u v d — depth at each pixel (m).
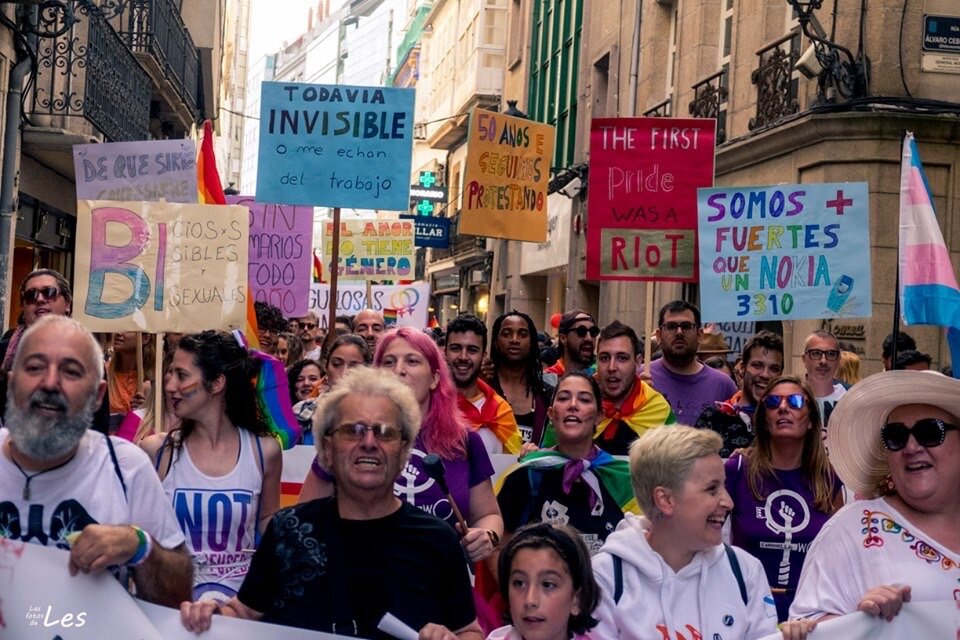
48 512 3.52
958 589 3.68
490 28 37.03
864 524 3.83
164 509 3.71
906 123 12.76
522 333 7.29
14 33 12.83
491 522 4.96
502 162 9.43
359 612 3.55
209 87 29.12
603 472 5.21
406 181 9.03
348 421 3.58
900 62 12.95
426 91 55.12
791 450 5.22
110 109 15.88
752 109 15.73
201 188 8.77
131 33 18.22
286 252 11.16
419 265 46.56
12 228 13.01
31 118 14.43
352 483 3.56
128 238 6.74
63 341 3.43
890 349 9.21
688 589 3.90
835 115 12.92
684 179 8.42
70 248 18.52
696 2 18.38
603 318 22.58
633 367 6.48
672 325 7.56
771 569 5.16
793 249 7.83
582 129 25.44
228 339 4.83
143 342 7.43
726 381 7.69
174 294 6.73
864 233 7.76
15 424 3.41
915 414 3.78
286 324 11.16
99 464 3.59
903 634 3.65
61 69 14.79
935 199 12.92
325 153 9.03
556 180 24.61
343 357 6.83
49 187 16.25
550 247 26.91
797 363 13.84
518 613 3.63
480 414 6.60
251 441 4.82
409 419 3.67
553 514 5.18
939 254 6.91
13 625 3.45
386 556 3.59
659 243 8.41
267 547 3.67
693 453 3.84
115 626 3.47
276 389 6.23
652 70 20.70
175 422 5.83
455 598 3.66
